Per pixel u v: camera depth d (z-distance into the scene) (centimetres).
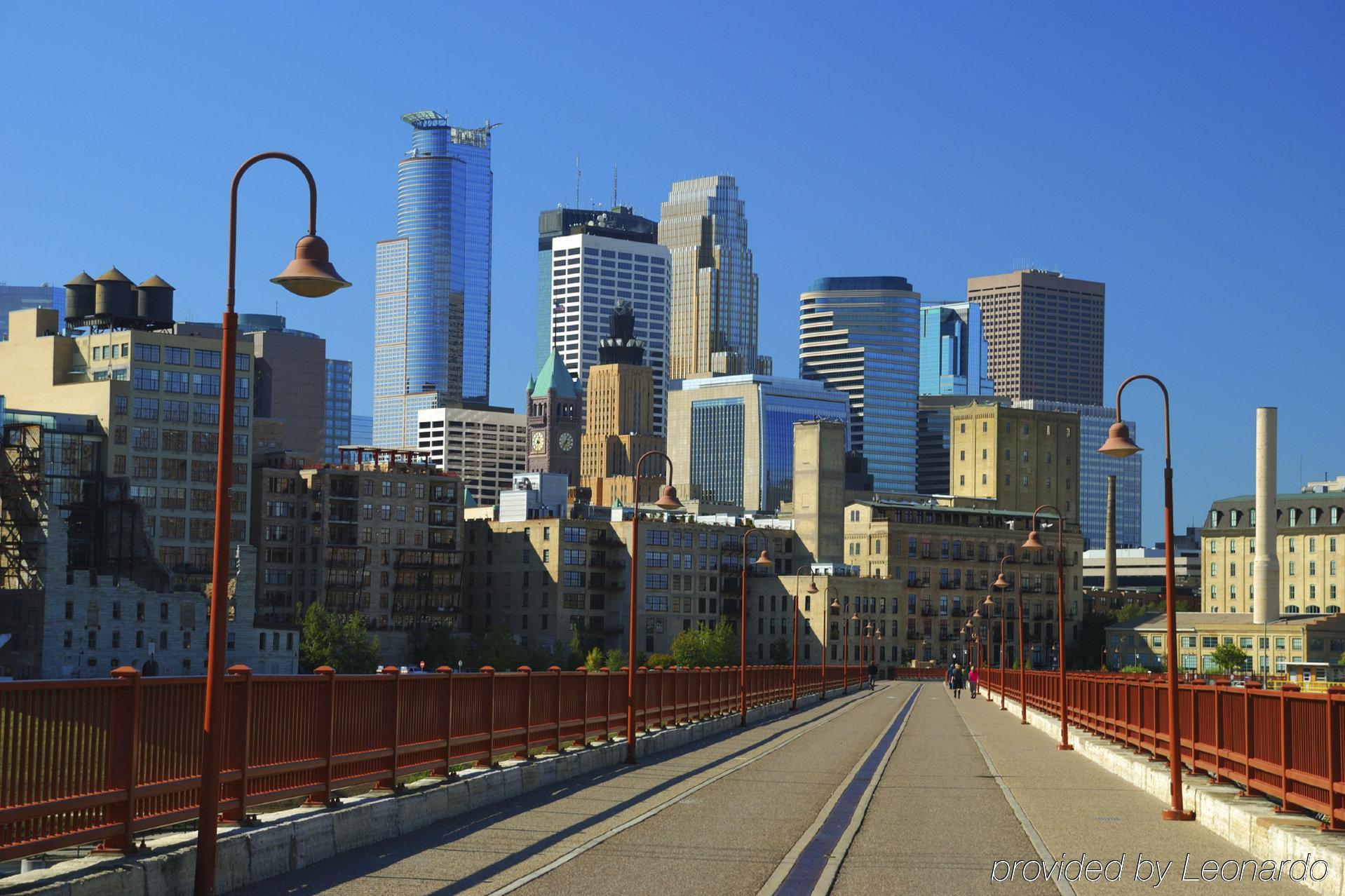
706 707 6888
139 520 19788
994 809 3362
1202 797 3092
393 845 2630
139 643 17988
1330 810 2448
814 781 4066
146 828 2070
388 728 2933
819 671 12562
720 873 2353
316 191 2378
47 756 1873
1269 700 2883
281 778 2480
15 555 18150
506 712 3747
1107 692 5488
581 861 2456
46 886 1791
